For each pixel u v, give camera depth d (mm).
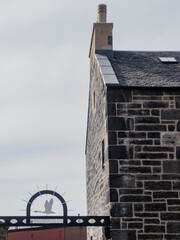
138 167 13719
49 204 14477
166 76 15477
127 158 13750
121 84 14289
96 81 17578
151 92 14305
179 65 16969
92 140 19250
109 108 14055
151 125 14062
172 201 13570
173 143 14000
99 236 16391
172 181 13711
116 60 17484
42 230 29266
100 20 19219
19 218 14227
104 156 14836
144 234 13273
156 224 13375
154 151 13891
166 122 14141
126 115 14055
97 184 17203
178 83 14703
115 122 13969
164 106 14242
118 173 13609
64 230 27688
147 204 13484
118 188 13516
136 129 13984
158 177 13703
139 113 14109
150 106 14195
